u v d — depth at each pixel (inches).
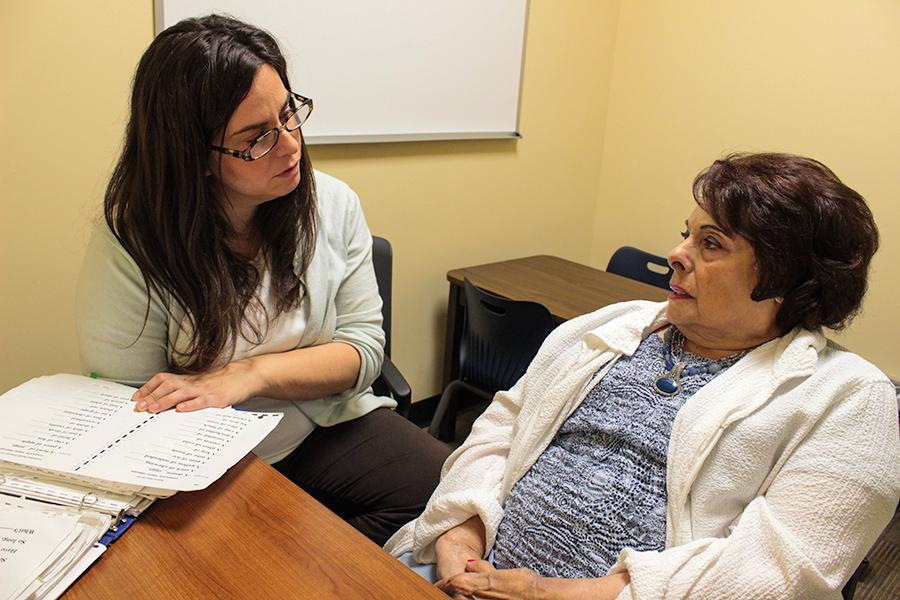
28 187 61.2
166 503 32.8
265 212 48.4
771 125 100.7
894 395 36.0
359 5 78.5
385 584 28.3
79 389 40.9
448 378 101.0
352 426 57.4
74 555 28.1
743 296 37.5
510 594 36.0
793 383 36.8
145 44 64.4
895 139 89.3
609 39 115.5
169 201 42.3
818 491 33.3
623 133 119.4
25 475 32.8
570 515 41.0
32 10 57.4
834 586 32.1
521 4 97.5
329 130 80.4
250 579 28.1
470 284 79.4
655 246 119.0
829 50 92.8
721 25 103.0
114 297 44.2
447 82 91.6
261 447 51.8
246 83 40.2
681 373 41.6
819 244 35.6
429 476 53.9
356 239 56.5
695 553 34.6
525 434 45.4
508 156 105.0
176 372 47.7
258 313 48.6
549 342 48.3
